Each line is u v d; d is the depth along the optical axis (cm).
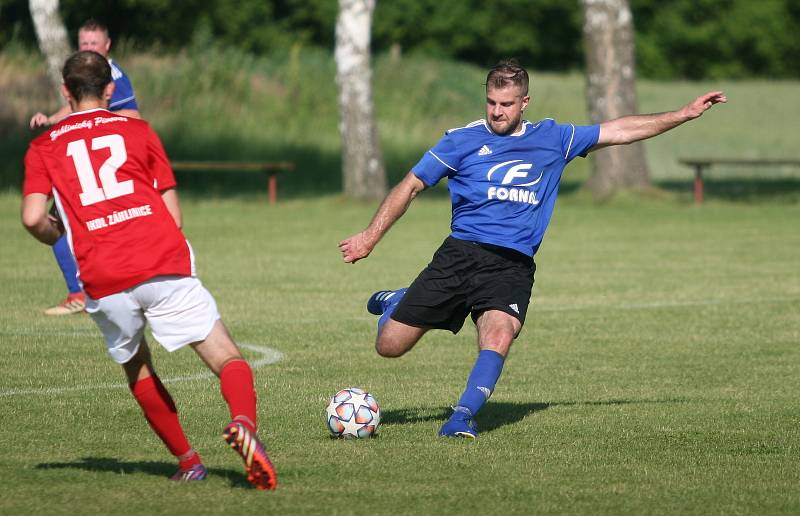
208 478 1839
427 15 19388
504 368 2970
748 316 3825
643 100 16388
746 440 2158
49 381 2727
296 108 11675
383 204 2208
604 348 3256
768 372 2906
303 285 4531
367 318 3769
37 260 5219
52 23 8138
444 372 2906
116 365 2931
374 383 2755
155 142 1805
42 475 1852
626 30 8088
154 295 1734
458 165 2238
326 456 2000
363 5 8206
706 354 3164
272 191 8406
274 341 3341
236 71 11781
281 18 18975
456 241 2244
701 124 14900
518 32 19988
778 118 15750
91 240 1742
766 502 1720
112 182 1761
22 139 9456
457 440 2133
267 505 1675
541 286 4550
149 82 11062
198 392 2602
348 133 8325
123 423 2289
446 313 2241
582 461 1980
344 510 1653
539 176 2244
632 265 5203
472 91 13550
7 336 3362
